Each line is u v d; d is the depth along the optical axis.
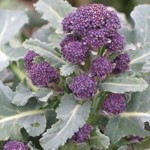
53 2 0.66
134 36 0.69
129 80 0.53
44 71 0.55
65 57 0.53
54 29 0.73
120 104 0.55
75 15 0.53
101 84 0.54
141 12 0.72
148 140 0.62
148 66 0.60
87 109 0.53
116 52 0.55
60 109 0.54
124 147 0.58
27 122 0.57
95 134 0.55
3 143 0.59
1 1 1.29
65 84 0.56
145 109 0.58
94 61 0.53
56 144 0.52
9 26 0.79
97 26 0.52
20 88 0.59
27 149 0.57
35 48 0.55
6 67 0.70
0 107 0.58
